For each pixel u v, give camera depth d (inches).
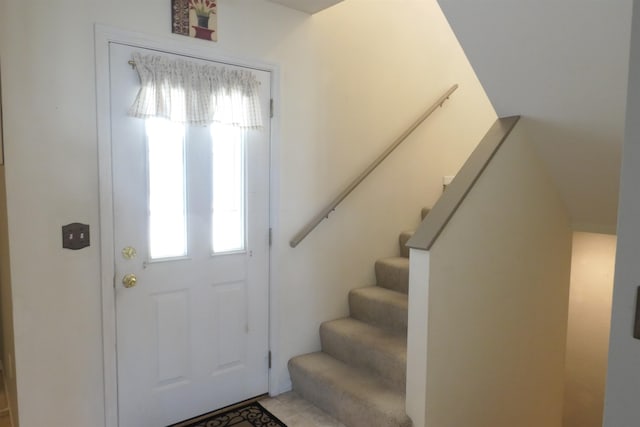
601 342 133.9
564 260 112.3
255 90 96.7
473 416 87.6
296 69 104.2
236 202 97.4
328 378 96.4
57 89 74.3
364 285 122.8
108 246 80.8
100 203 79.6
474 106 149.5
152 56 83.2
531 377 104.7
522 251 97.3
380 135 123.6
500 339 93.3
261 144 100.0
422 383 77.5
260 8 97.0
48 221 74.7
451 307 80.4
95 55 77.5
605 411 35.0
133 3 80.8
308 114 107.3
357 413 87.9
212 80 90.4
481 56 84.0
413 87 131.2
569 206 109.3
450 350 81.0
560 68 76.9
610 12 64.4
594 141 86.6
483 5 74.4
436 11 135.3
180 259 90.1
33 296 74.0
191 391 93.4
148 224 85.8
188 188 90.0
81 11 75.8
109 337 81.7
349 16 114.1
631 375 33.3
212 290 95.1
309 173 108.6
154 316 87.6
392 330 106.3
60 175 75.4
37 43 72.1
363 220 121.5
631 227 32.7
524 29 74.2
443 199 82.3
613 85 73.9
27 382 74.2
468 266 83.4
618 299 33.7
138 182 84.0
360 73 117.6
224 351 97.8
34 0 71.4
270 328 104.4
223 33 91.8
